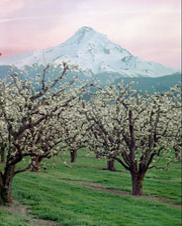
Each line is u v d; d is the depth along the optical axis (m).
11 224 20.16
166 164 40.97
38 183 40.16
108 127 42.16
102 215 28.70
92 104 41.81
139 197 39.78
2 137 28.11
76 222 24.52
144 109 37.69
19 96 27.97
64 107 27.80
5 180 27.28
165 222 28.88
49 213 26.39
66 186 41.09
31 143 27.34
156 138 38.91
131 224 26.47
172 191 45.72
